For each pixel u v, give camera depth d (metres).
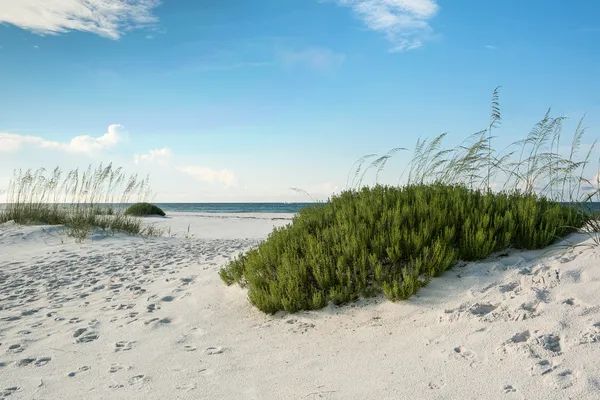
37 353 4.72
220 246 12.56
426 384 3.29
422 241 5.75
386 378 3.50
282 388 3.56
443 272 5.39
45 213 15.37
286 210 57.09
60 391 3.76
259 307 5.70
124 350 4.75
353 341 4.42
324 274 5.63
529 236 5.68
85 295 7.23
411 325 4.48
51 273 8.98
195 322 5.60
